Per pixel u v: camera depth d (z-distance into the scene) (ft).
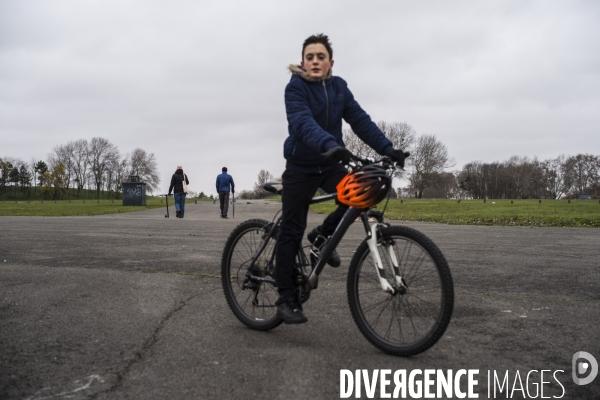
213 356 9.55
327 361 9.32
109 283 15.94
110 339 10.58
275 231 11.48
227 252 12.30
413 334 9.50
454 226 38.34
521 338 10.65
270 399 7.73
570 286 15.65
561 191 387.34
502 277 17.01
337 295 14.30
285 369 8.91
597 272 17.94
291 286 10.82
